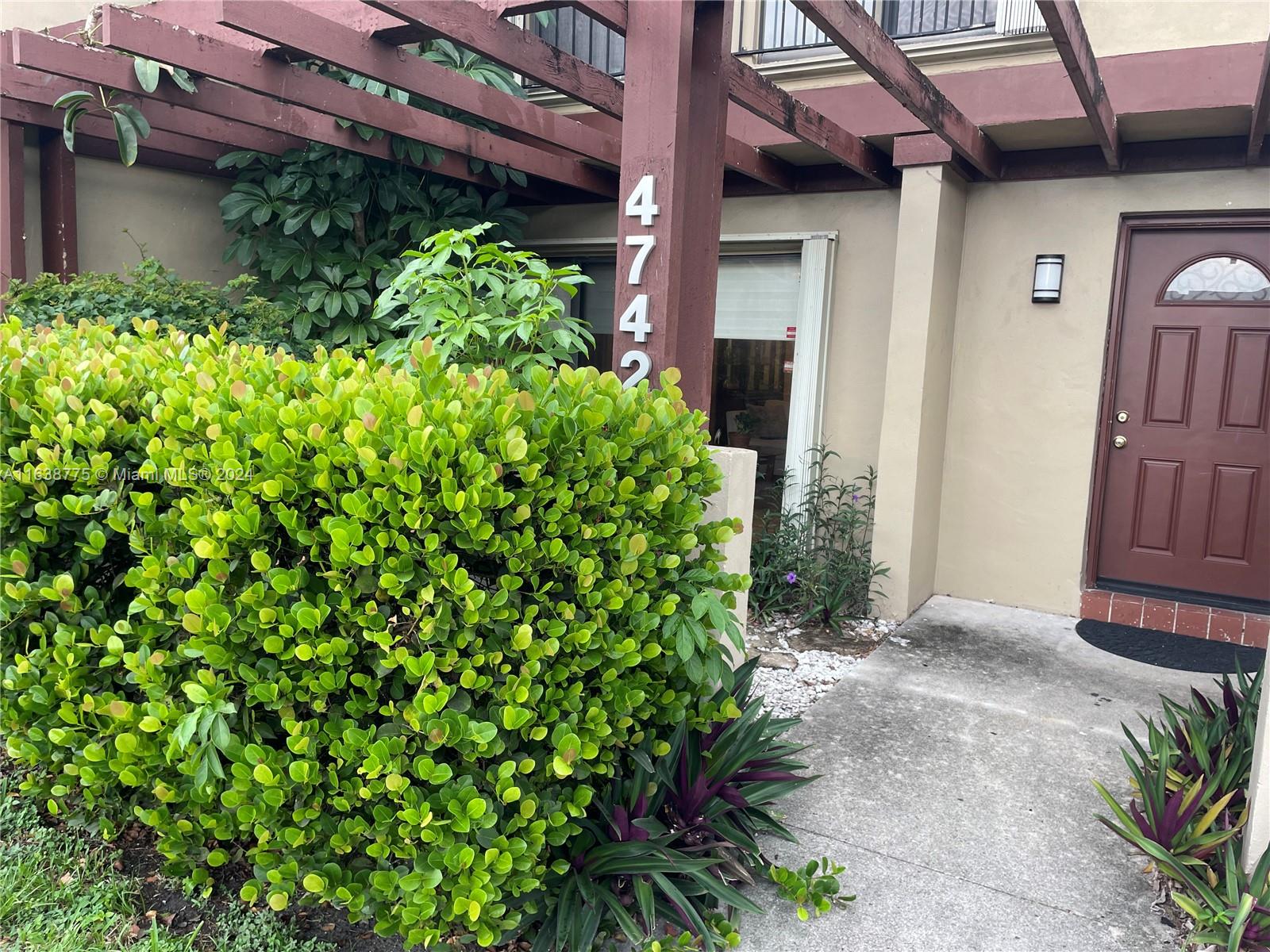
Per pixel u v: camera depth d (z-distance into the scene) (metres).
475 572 2.04
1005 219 4.83
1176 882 2.33
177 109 4.45
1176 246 4.54
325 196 5.05
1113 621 4.68
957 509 5.09
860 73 4.80
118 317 4.16
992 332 4.91
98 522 2.28
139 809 2.05
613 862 2.12
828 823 2.67
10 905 2.04
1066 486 4.78
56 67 3.20
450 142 4.51
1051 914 2.26
